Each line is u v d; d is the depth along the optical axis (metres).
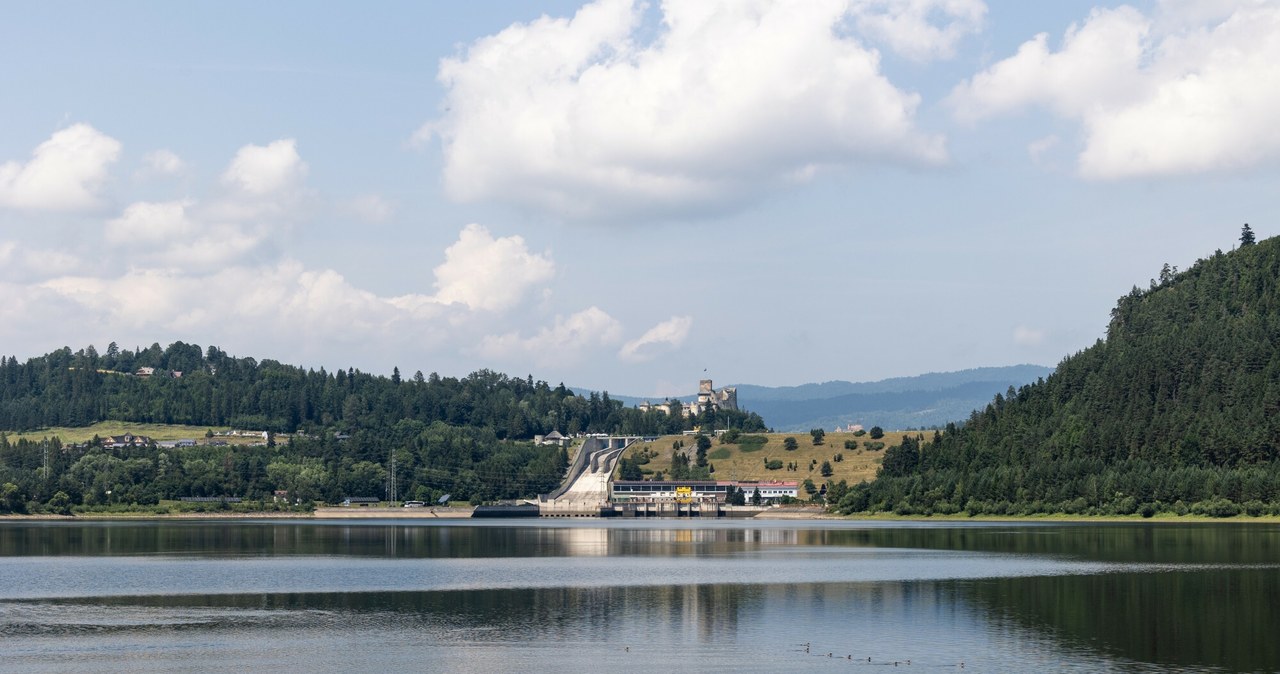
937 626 146.75
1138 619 150.75
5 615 159.25
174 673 120.56
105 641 138.62
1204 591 178.25
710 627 147.38
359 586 194.88
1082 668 119.62
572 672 120.31
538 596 179.62
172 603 172.00
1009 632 141.50
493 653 130.50
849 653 129.00
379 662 125.81
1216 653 127.06
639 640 138.25
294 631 145.50
